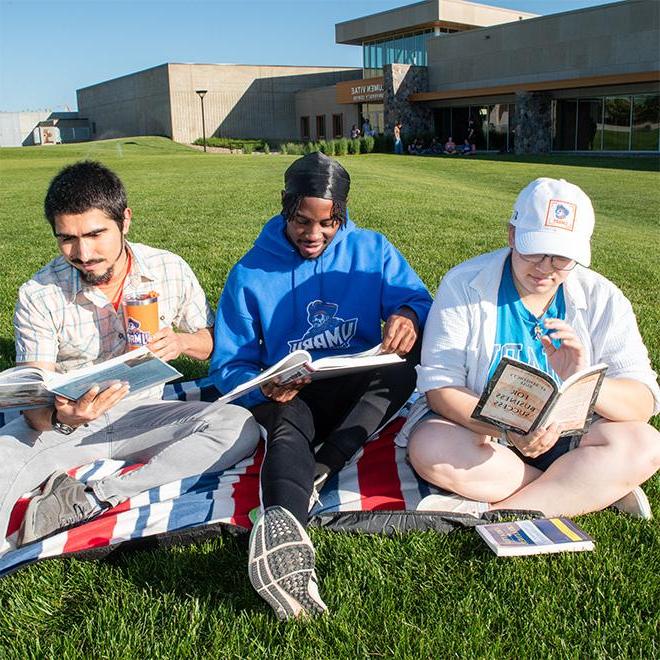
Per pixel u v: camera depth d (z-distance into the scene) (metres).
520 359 2.84
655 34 29.28
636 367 2.79
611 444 2.72
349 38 45.81
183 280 3.26
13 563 2.46
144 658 2.07
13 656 2.10
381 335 3.40
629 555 2.56
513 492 2.88
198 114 50.34
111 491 2.74
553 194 2.57
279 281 3.22
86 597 2.35
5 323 5.61
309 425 2.74
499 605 2.30
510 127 35.47
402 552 2.56
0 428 2.82
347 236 3.32
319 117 50.44
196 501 2.76
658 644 2.14
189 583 2.41
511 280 2.83
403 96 38.38
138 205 12.81
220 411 2.88
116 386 2.45
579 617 2.24
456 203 13.70
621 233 11.55
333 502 2.82
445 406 2.75
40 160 29.23
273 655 2.07
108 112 59.62
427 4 40.81
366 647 2.11
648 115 30.05
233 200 13.38
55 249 8.84
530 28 33.56
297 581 2.18
